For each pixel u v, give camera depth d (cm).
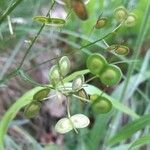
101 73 12
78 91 12
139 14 27
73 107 28
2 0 15
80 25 27
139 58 30
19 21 23
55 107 30
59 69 12
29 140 26
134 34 28
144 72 28
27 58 29
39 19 11
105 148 24
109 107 12
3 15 13
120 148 23
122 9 12
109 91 28
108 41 15
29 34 26
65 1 10
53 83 12
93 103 12
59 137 29
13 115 17
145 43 31
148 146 25
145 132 26
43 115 30
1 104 29
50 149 27
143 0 26
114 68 12
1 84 14
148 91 30
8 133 28
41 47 29
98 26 12
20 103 17
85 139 26
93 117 28
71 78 16
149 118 18
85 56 28
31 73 30
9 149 25
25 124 30
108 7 24
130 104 29
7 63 26
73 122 12
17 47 26
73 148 27
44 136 29
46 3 22
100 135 25
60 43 30
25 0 20
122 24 13
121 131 18
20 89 30
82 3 10
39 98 12
